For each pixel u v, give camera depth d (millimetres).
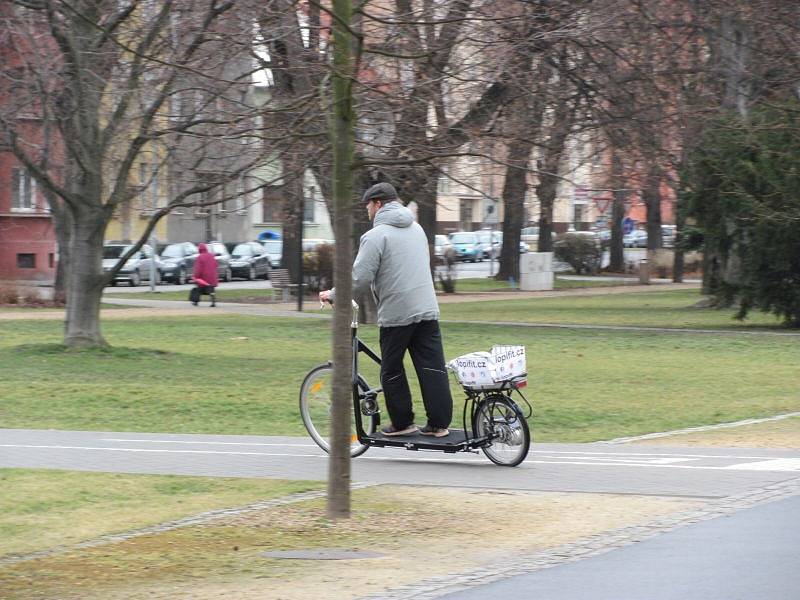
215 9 45438
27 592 16625
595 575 17297
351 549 19141
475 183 48562
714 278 81438
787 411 37594
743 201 72250
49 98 50219
